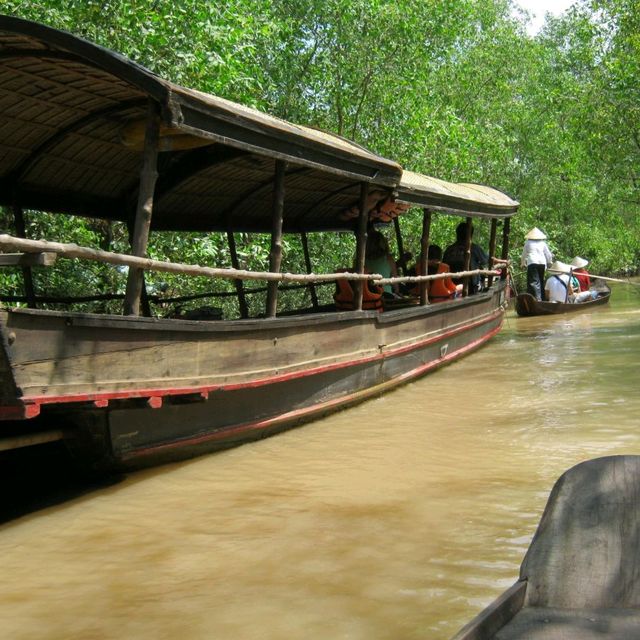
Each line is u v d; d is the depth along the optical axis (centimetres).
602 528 255
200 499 512
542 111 2725
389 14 1634
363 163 766
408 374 944
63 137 669
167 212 893
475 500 488
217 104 543
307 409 728
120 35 1016
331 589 364
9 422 524
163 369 536
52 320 447
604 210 3028
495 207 1222
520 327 1625
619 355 1109
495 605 226
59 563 410
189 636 322
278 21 1542
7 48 521
